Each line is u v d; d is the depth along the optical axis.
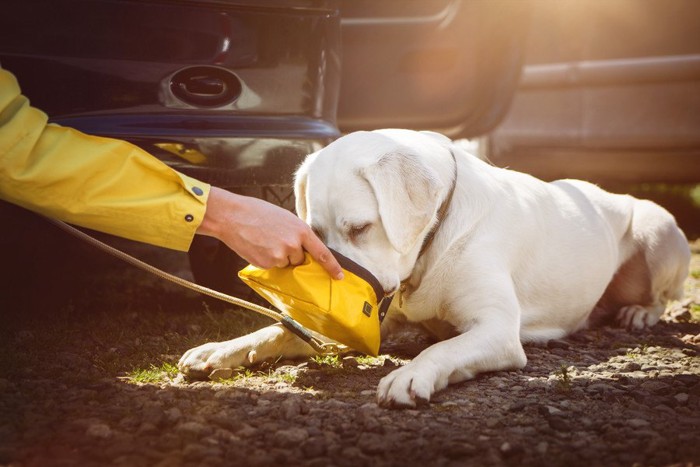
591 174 4.21
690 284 2.51
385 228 1.47
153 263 2.28
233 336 1.78
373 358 1.65
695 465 1.13
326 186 1.50
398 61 2.73
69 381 1.45
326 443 1.19
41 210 1.34
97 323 1.85
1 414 1.28
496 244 1.68
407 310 1.68
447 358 1.44
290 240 1.34
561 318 1.89
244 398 1.38
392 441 1.21
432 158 1.61
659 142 3.87
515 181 1.85
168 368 1.54
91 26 1.65
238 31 1.73
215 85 1.72
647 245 2.06
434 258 1.62
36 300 2.00
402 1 2.68
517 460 1.16
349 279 1.41
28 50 1.63
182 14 1.69
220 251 1.91
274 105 1.77
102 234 2.02
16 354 1.58
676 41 3.78
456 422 1.29
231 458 1.16
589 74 4.05
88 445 1.19
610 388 1.44
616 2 3.94
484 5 2.79
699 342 1.84
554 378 1.51
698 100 3.73
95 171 1.33
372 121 2.76
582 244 1.90
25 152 1.30
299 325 1.51
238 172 1.73
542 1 4.19
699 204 3.87
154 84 1.69
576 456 1.17
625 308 2.06
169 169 1.34
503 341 1.53
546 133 4.29
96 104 1.67
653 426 1.27
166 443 1.19
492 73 2.88
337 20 1.83
